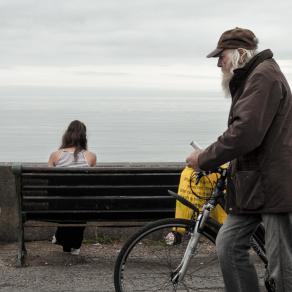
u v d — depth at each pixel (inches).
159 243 199.6
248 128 165.6
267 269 195.0
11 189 299.7
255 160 173.2
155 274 199.6
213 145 171.3
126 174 254.1
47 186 255.0
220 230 184.5
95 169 252.4
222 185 193.0
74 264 265.4
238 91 177.9
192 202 207.9
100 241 303.4
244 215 180.1
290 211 170.2
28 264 263.9
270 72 171.0
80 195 256.8
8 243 301.3
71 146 298.7
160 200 258.2
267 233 174.6
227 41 179.2
